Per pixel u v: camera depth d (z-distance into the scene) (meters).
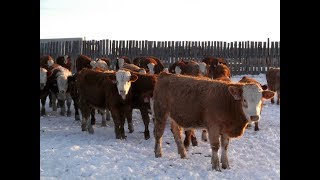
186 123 5.57
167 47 19.31
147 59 13.27
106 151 6.06
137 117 9.38
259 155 6.20
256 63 18.70
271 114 9.98
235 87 4.87
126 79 6.95
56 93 9.57
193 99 5.40
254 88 4.91
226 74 11.21
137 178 4.91
